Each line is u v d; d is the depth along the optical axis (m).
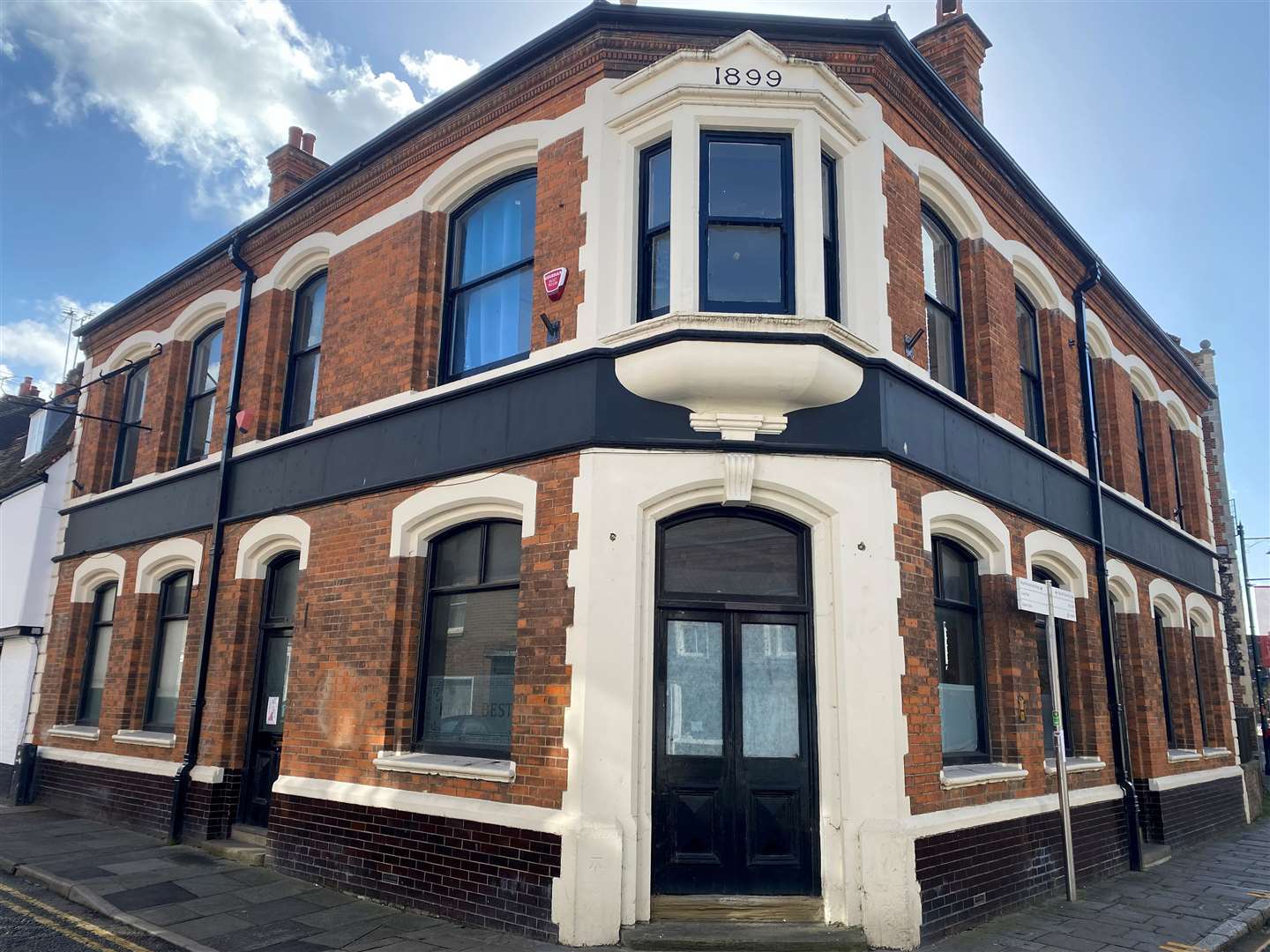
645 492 7.22
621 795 6.64
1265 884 9.43
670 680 7.26
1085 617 10.76
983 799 7.98
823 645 7.19
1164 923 7.59
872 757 6.86
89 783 11.80
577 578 7.12
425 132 9.73
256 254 11.90
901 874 6.61
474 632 8.20
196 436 12.62
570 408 7.58
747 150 7.98
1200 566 15.55
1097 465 11.50
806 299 7.47
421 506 8.52
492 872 6.96
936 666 7.76
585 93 8.43
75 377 17.97
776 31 8.27
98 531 13.33
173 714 11.41
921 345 8.66
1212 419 24.78
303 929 6.89
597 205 7.96
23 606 13.80
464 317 9.45
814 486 7.32
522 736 7.15
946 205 9.77
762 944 6.29
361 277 10.14
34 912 7.32
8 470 18.56
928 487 8.10
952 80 11.83
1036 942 6.92
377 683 8.44
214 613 10.73
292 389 11.28
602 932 6.37
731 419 7.32
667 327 7.22
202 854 9.51
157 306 13.62
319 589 9.36
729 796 7.03
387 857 7.76
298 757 9.01
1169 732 13.58
